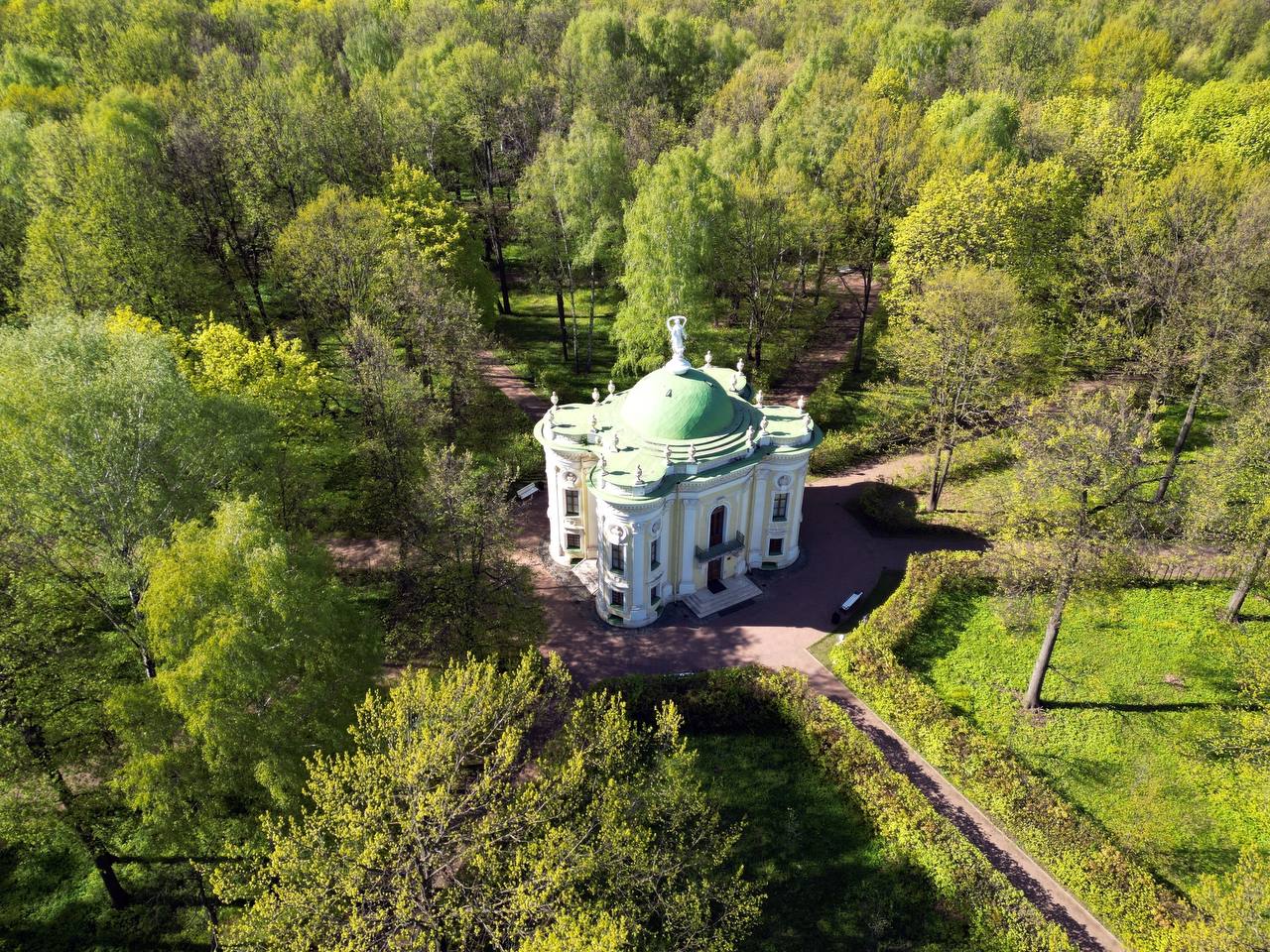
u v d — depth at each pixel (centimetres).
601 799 2931
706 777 3925
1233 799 3759
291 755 2975
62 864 3559
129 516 3522
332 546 5612
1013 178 6925
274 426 4562
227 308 7850
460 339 6022
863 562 5575
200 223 7688
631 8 14238
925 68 12194
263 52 11144
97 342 3972
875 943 3200
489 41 11962
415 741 2795
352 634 3394
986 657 4650
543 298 9675
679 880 3167
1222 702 4269
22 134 7719
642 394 5044
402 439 5284
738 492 5109
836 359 8294
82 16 11488
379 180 8162
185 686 2803
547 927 2477
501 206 10212
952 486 6312
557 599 5231
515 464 6275
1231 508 4828
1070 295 7250
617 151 7338
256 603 3005
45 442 3406
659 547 4922
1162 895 3241
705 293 6994
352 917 2373
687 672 4591
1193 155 8894
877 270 10050
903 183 7431
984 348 5569
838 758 3897
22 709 3102
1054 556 3978
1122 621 4875
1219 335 5628
